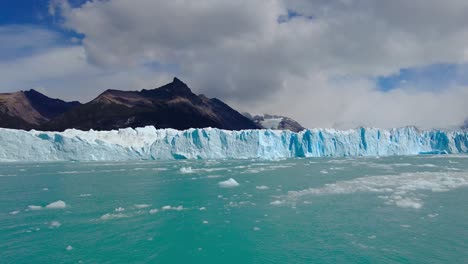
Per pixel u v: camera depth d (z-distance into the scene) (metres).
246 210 21.25
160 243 15.58
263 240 15.88
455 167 45.53
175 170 44.47
